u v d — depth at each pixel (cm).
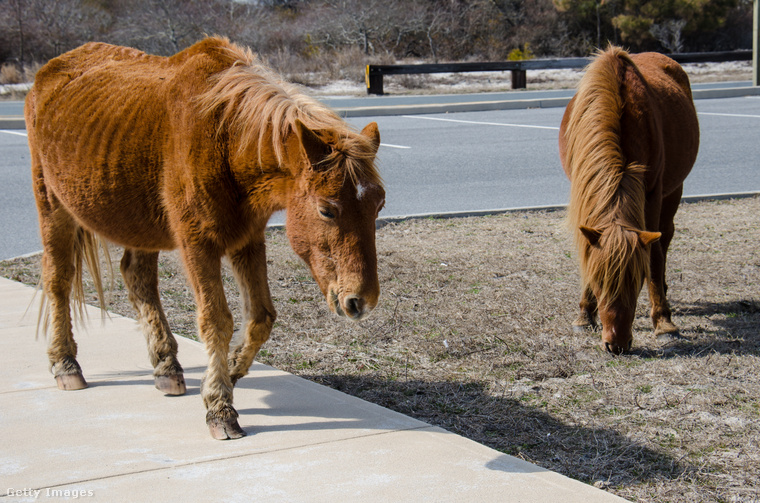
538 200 948
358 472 296
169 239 367
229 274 663
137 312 410
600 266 420
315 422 351
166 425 348
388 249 738
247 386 404
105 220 375
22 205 933
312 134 291
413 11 3384
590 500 273
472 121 1716
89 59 425
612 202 435
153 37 3016
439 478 291
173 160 338
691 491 292
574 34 3600
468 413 374
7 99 2188
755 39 2280
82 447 322
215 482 288
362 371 439
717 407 375
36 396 386
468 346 476
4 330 499
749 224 812
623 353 451
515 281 628
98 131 366
